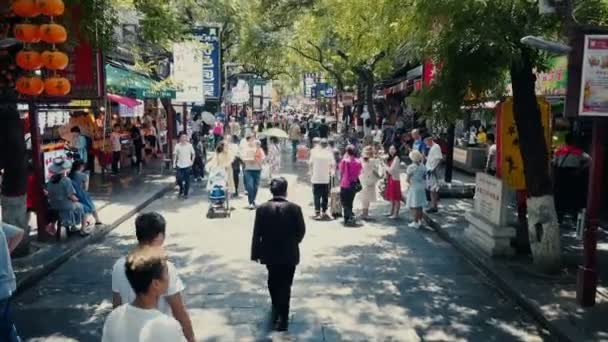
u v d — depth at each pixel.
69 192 11.43
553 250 9.08
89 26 9.54
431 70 12.41
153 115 30.08
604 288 8.48
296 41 31.03
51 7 7.49
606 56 7.02
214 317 7.69
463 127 26.53
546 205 9.09
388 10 10.08
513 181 10.30
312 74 48.62
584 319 7.24
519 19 8.38
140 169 22.61
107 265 10.17
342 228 13.45
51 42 7.74
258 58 33.59
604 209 14.11
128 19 21.38
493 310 8.08
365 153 14.49
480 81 8.67
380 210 15.75
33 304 8.20
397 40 11.67
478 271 9.95
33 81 7.92
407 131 28.97
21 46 8.55
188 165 17.62
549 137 10.00
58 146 16.95
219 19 30.09
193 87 23.02
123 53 22.53
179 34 11.93
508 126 10.26
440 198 16.61
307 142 33.31
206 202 16.92
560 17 8.13
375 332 7.25
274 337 7.02
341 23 18.69
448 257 10.88
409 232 13.02
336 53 27.36
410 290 8.91
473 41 7.91
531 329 7.41
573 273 9.23
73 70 10.29
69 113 21.09
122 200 16.19
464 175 21.61
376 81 31.23
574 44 7.15
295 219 7.03
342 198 13.74
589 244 7.69
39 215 11.13
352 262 10.47
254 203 16.08
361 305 8.24
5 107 9.52
